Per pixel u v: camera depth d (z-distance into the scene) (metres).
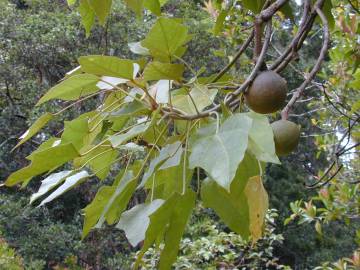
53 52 4.50
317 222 2.29
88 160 0.63
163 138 0.66
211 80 0.78
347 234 6.66
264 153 0.48
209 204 0.59
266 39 0.64
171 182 0.62
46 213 4.86
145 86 0.58
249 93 0.62
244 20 1.92
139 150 0.60
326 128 2.32
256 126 0.50
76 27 4.41
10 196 4.78
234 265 2.80
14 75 4.62
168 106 0.59
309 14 0.76
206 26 4.46
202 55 4.53
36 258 4.43
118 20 4.46
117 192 0.54
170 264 0.57
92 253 4.54
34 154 0.54
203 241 2.75
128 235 0.50
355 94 2.15
